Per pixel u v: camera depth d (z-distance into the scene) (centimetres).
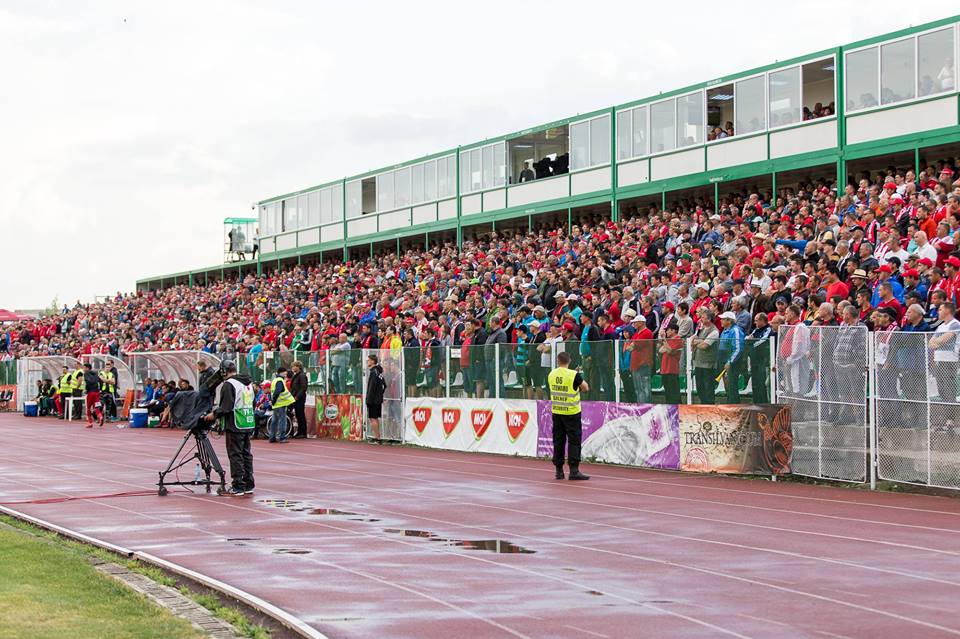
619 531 1250
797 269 2033
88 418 3819
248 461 1705
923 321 1586
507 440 2364
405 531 1274
